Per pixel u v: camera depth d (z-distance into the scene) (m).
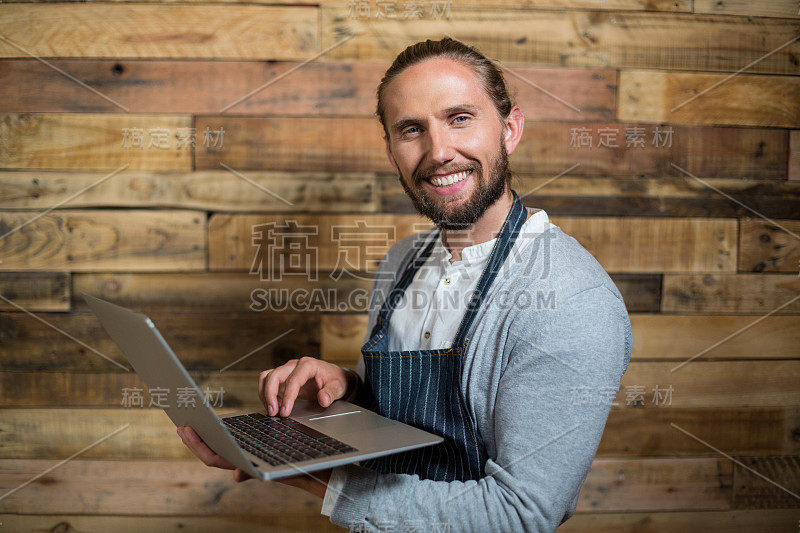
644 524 1.52
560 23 1.43
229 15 1.42
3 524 1.47
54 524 1.49
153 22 1.41
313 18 1.42
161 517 1.50
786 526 1.52
